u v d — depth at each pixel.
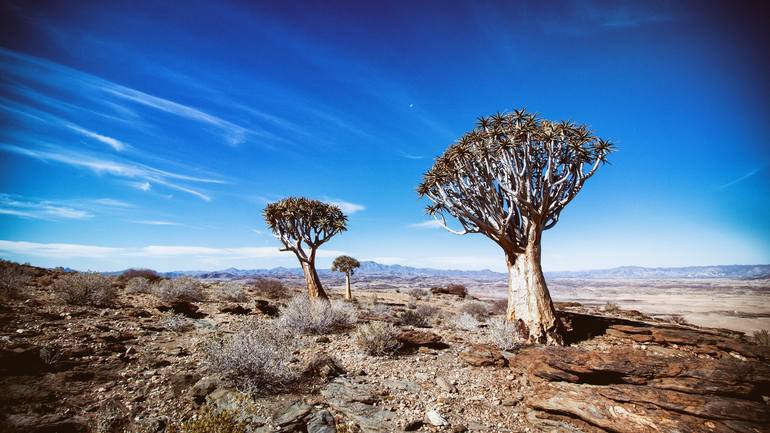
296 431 5.15
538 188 13.02
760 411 5.34
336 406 6.00
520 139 12.24
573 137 12.20
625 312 21.62
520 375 8.20
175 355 7.74
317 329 11.45
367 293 41.47
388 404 6.34
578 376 7.19
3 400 4.90
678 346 10.55
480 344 9.90
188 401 5.69
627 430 5.37
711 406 5.52
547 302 11.57
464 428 5.70
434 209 15.95
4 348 6.34
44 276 17.44
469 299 33.34
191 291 17.23
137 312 11.38
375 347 9.26
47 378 5.77
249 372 6.29
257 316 13.88
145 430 4.80
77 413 5.03
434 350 9.90
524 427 5.91
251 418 5.30
